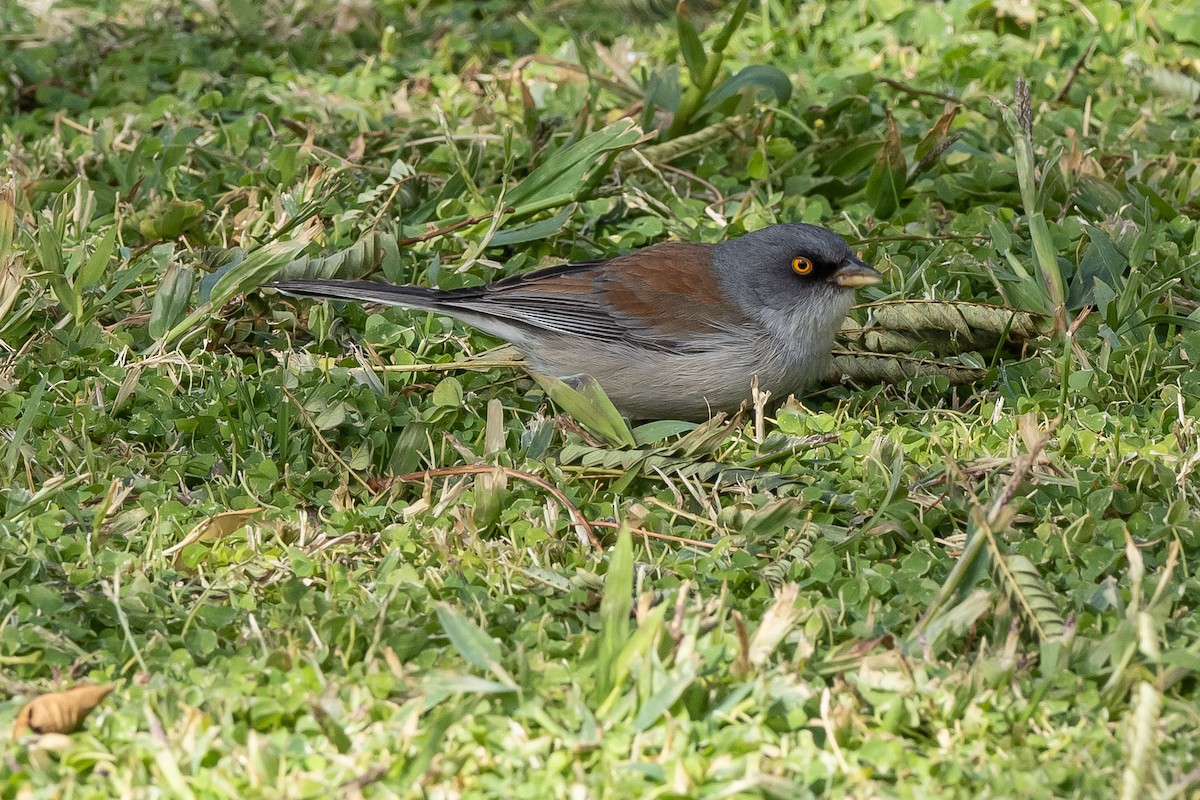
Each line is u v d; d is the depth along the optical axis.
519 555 8.45
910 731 6.79
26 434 9.41
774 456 9.55
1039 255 11.06
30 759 6.46
